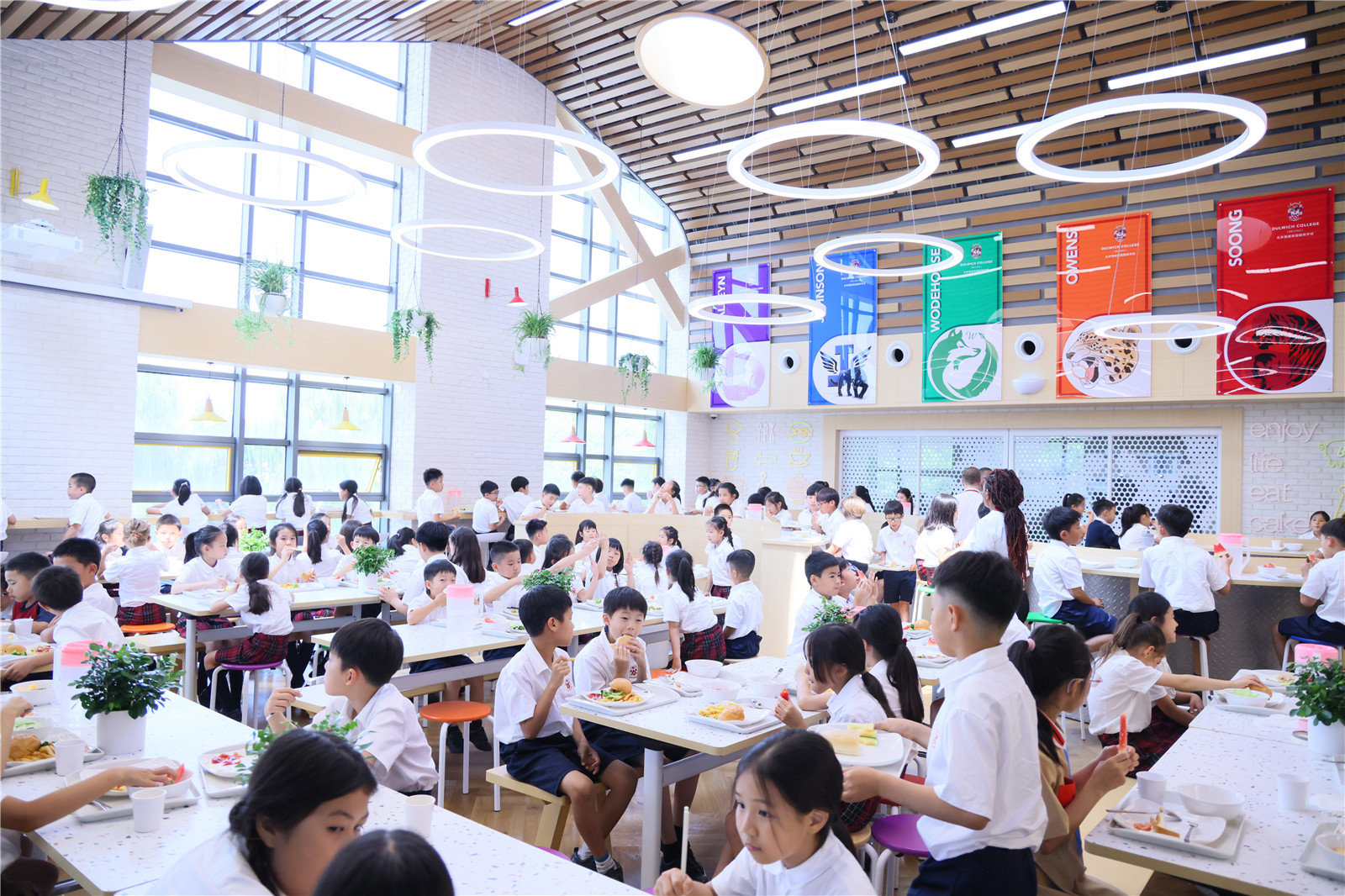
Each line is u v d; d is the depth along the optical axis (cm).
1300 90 795
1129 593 615
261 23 690
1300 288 816
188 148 482
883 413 1129
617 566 579
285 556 577
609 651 349
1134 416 936
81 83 676
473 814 376
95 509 651
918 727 255
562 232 1145
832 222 1126
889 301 1071
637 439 1283
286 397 877
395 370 904
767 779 148
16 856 207
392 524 931
